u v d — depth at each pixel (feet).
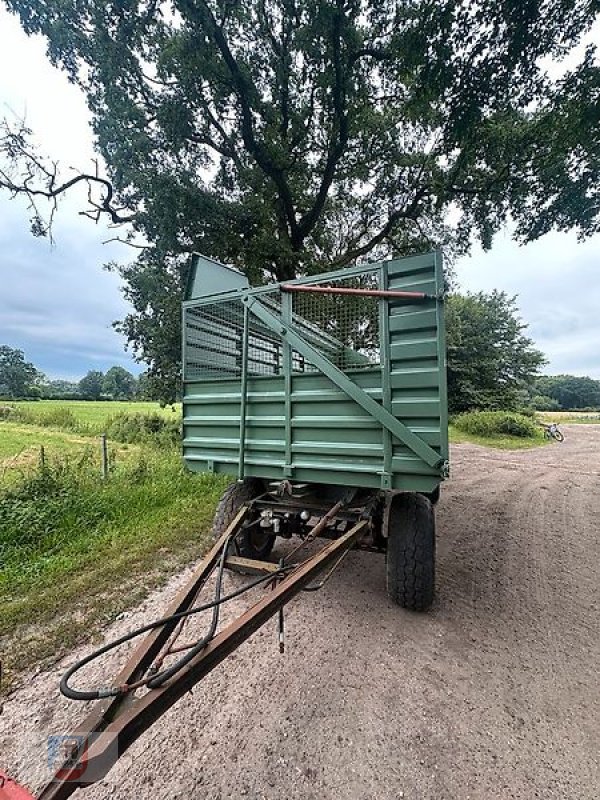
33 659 7.72
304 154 33.24
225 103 28.89
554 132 22.93
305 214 36.11
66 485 18.45
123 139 27.30
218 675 7.13
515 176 29.14
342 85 27.12
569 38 18.19
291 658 7.61
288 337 9.18
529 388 104.94
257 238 28.99
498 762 5.35
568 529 16.31
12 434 53.01
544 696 6.65
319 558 7.01
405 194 36.81
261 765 5.31
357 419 8.40
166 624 5.19
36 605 9.64
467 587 10.85
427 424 7.63
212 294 10.78
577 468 32.42
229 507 11.37
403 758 5.40
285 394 9.34
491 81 19.99
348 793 4.90
